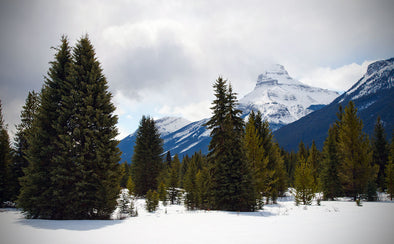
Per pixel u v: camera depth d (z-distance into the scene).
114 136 15.24
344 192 34.75
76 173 13.48
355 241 7.20
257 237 7.75
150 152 39.50
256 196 18.28
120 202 16.86
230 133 19.91
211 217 13.56
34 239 7.45
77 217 13.38
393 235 8.09
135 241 7.19
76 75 15.43
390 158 30.22
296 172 24.58
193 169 32.62
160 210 20.36
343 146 31.09
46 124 14.66
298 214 14.73
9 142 21.69
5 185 19.91
